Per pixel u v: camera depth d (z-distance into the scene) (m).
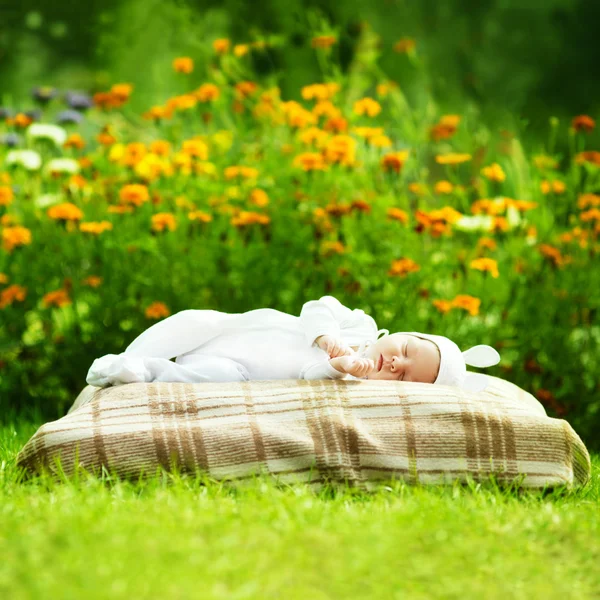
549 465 2.27
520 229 2.99
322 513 2.04
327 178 3.02
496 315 3.05
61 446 2.21
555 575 1.94
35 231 3.03
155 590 1.79
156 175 2.99
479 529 2.02
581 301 2.99
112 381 2.35
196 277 2.98
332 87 3.10
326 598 1.83
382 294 2.94
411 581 1.89
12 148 3.16
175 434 2.22
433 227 2.86
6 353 3.00
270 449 2.22
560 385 2.99
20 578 1.81
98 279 2.93
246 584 1.82
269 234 2.95
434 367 2.38
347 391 2.29
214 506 2.05
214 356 2.40
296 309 2.95
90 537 1.89
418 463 2.24
